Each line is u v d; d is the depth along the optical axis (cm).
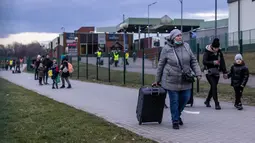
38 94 1570
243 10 4803
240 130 772
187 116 951
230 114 973
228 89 1551
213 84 1060
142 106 822
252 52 3003
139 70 2845
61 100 1358
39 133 714
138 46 6638
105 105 1194
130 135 711
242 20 4828
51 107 1092
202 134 737
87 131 738
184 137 711
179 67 778
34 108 1060
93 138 680
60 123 818
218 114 974
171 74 782
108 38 6931
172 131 768
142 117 829
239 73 1038
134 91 1681
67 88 1948
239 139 693
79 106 1173
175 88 784
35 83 2425
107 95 1520
